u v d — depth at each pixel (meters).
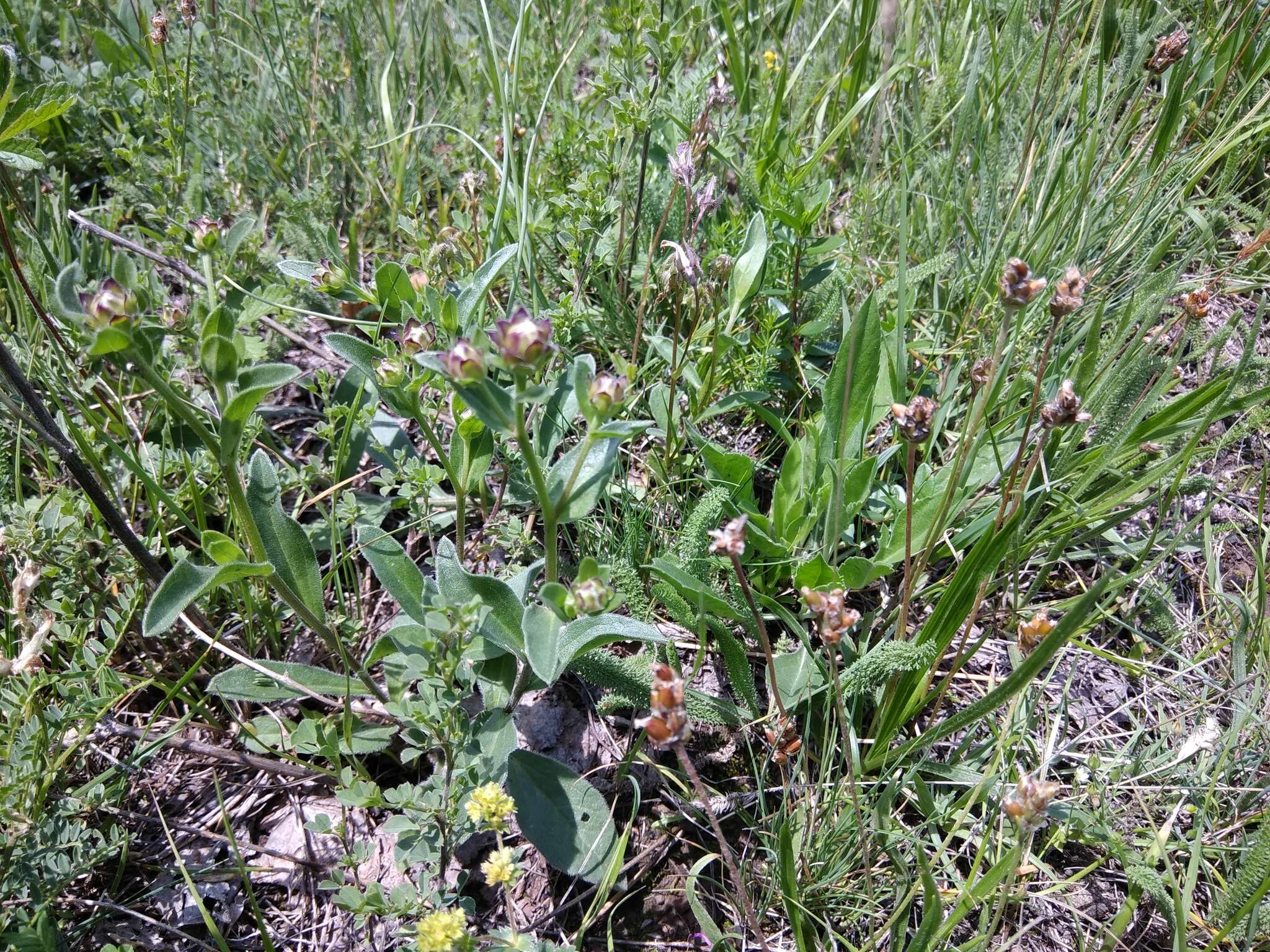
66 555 0.28
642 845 0.29
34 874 0.24
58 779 0.26
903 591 0.29
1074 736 0.32
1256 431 0.40
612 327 0.39
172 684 0.31
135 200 0.41
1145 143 0.42
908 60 0.48
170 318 0.30
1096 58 0.48
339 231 0.47
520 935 0.24
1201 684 0.33
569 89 0.50
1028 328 0.38
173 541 0.34
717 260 0.33
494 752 0.27
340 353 0.30
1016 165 0.46
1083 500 0.35
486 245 0.40
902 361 0.34
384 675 0.28
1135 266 0.43
